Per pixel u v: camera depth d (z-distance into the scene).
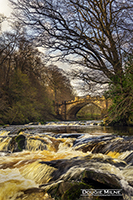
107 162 4.54
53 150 7.17
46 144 7.57
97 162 4.57
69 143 7.46
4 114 25.52
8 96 28.48
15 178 4.51
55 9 9.84
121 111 10.35
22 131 11.78
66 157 6.09
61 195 3.32
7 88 29.94
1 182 4.22
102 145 6.23
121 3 8.89
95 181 3.38
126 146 5.49
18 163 5.76
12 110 26.67
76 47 10.02
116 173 3.72
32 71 39.22
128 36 8.28
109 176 3.44
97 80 9.68
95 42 9.55
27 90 33.31
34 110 32.72
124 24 8.58
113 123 14.03
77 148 6.77
